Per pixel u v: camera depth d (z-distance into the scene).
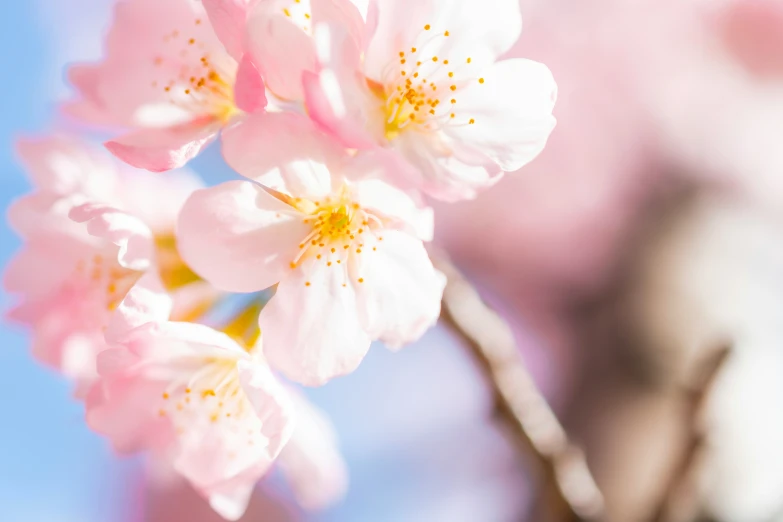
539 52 0.74
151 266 0.28
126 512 0.53
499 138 0.28
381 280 0.28
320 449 0.30
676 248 0.61
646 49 0.73
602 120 0.71
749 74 0.72
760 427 0.48
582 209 0.67
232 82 0.28
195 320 0.28
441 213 0.70
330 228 0.28
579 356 0.56
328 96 0.26
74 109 0.29
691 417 0.30
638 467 0.47
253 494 0.51
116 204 0.29
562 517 0.30
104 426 0.28
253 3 0.26
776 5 0.72
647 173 0.68
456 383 0.65
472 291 0.30
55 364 0.29
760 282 0.57
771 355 0.52
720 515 0.40
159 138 0.28
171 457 0.29
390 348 0.27
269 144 0.27
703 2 0.74
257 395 0.27
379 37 0.28
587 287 0.61
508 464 0.61
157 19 0.29
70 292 0.29
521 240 0.66
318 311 0.27
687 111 0.71
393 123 0.28
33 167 0.29
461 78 0.28
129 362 0.27
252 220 0.28
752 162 0.68
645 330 0.54
